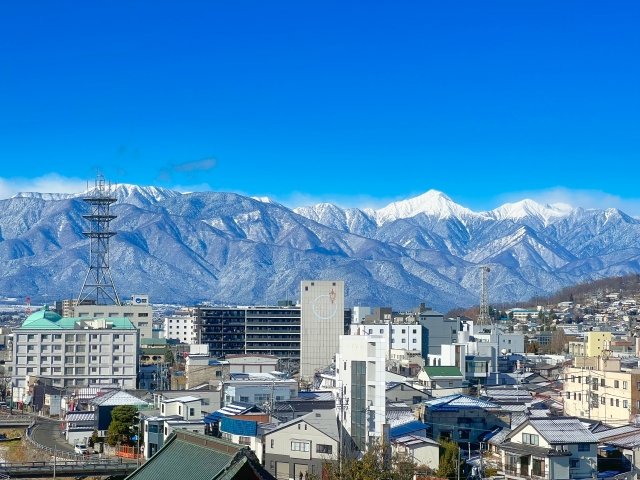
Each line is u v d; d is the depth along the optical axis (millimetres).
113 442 157875
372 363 134125
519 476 119250
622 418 161125
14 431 190500
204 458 69250
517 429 125812
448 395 175125
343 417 136750
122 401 173375
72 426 172375
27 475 124875
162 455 72750
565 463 118000
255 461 67062
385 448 110125
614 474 121812
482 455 131625
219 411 158875
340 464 108000
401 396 180375
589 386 170875
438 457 127125
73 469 127375
